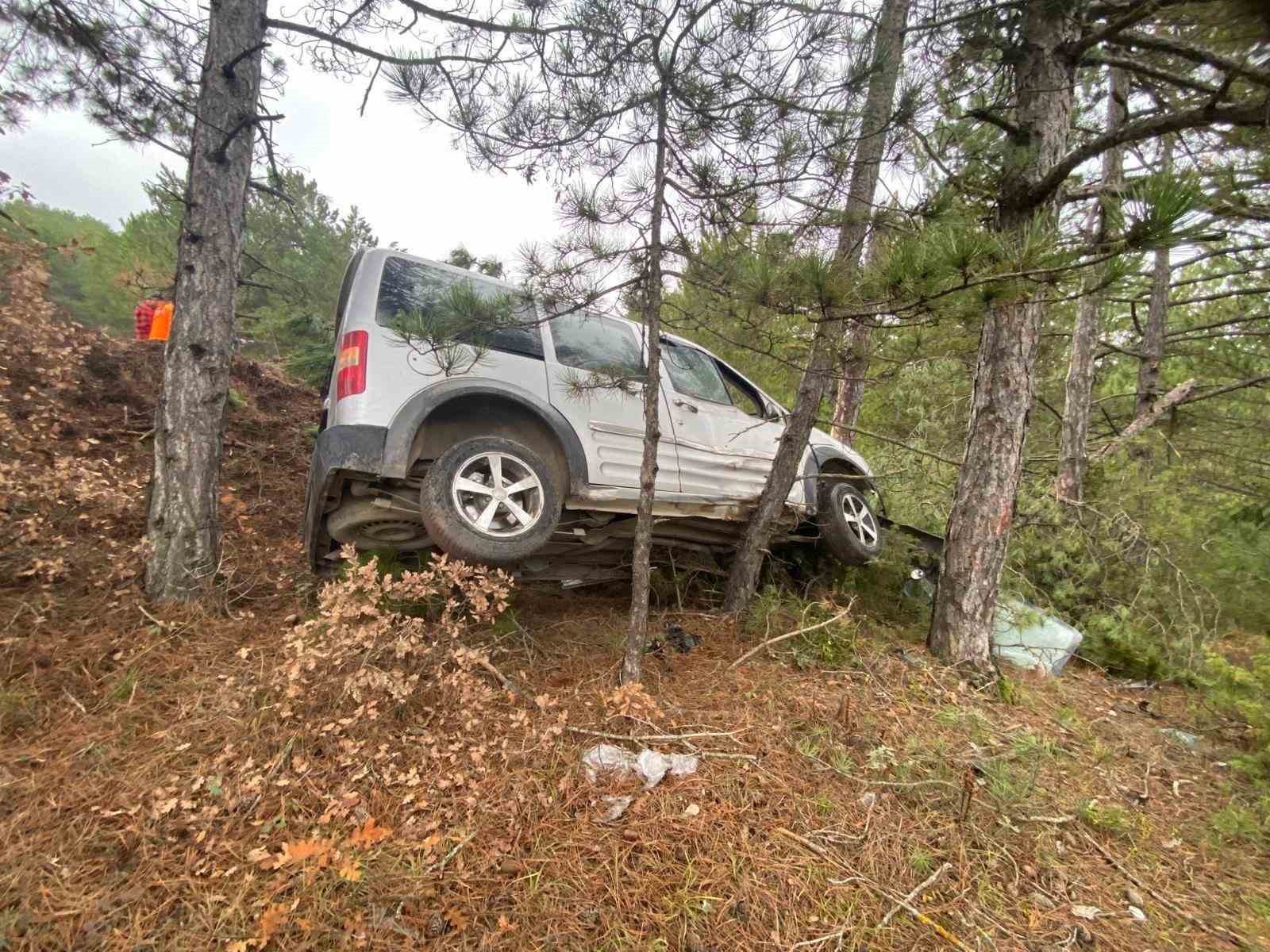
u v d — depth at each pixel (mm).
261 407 7527
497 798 2479
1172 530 6301
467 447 3223
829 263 2760
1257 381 7254
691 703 3316
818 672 3844
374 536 3586
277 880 1987
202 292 3650
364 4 3834
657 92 3066
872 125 3244
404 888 2031
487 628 3748
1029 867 2473
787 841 2420
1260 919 2334
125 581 3588
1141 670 5074
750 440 4871
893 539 5656
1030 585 5766
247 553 4480
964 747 3207
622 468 3928
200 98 3713
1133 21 2564
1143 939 2209
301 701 2684
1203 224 2115
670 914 2059
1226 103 3041
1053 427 9727
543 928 1959
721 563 5293
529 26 3637
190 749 2494
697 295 3750
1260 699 3758
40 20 4203
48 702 2648
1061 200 3984
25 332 5309
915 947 2041
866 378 3852
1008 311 4133
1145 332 8156
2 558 3480
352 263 3723
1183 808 3084
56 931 1760
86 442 4266
